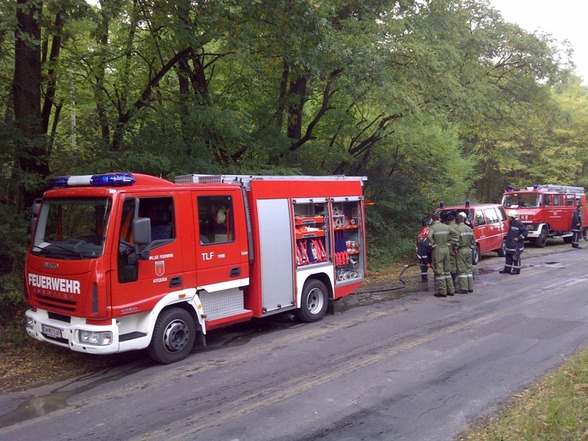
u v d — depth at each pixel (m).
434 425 4.76
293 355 7.13
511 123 22.55
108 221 6.21
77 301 6.20
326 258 9.55
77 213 6.54
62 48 11.24
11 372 6.68
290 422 4.89
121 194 6.32
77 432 4.80
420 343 7.58
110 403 5.53
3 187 8.75
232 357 7.12
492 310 9.75
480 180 35.75
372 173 18.91
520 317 9.10
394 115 15.36
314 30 10.09
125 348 6.30
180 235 6.99
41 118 9.82
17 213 8.89
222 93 13.25
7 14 7.62
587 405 4.80
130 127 10.81
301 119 16.23
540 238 21.61
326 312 9.84
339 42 11.52
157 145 10.99
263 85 13.76
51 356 7.30
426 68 13.14
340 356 7.04
